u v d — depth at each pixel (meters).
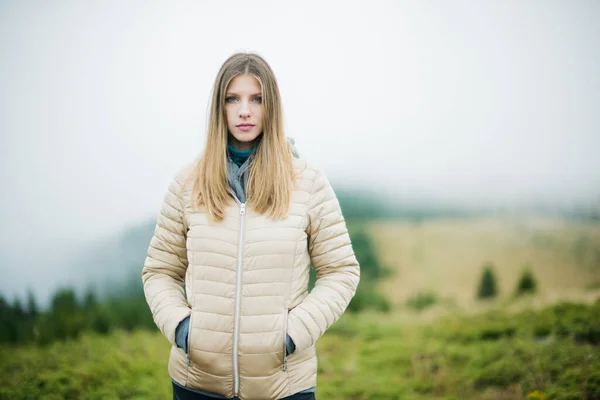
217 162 1.73
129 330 4.79
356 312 5.33
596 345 3.71
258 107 1.76
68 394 3.31
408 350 3.99
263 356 1.63
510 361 3.50
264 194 1.70
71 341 4.39
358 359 3.90
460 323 4.52
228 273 1.66
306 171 1.79
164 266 1.86
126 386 3.43
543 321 4.18
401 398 3.28
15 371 3.66
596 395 2.90
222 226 1.69
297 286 1.71
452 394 3.29
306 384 1.73
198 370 1.67
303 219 1.73
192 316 1.66
